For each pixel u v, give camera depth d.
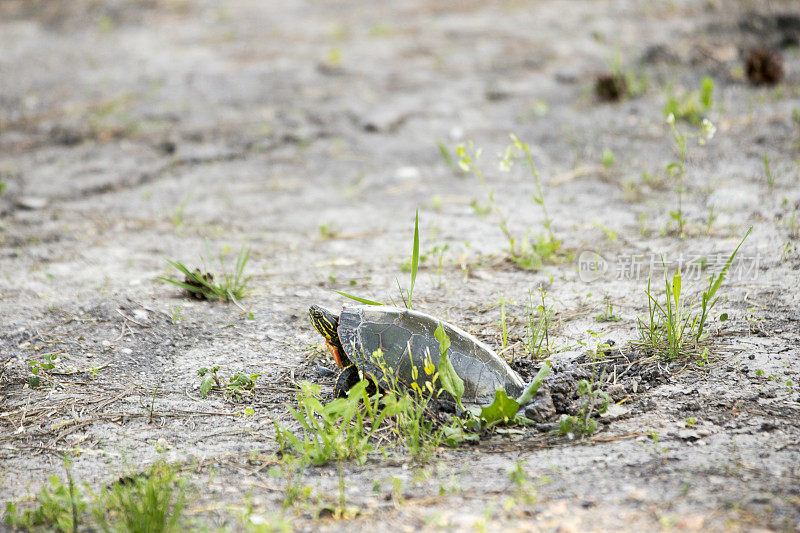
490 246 10.95
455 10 25.50
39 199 13.67
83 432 6.90
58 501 5.67
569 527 5.04
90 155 15.86
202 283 9.62
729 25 20.41
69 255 11.27
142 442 6.71
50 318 9.06
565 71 18.97
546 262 10.23
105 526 5.12
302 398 6.95
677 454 5.95
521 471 5.73
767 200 11.54
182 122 17.45
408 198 13.38
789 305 8.40
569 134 15.54
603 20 22.61
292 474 6.12
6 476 6.26
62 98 19.22
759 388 6.89
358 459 6.24
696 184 12.55
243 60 21.73
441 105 17.80
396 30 23.80
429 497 5.63
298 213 12.94
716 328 8.05
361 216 12.68
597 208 12.09
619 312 8.63
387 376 6.79
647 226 11.16
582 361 7.63
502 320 8.29
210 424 7.00
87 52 23.11
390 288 9.70
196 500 5.75
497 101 17.86
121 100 18.86
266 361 8.12
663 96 16.88
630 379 7.28
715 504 5.15
